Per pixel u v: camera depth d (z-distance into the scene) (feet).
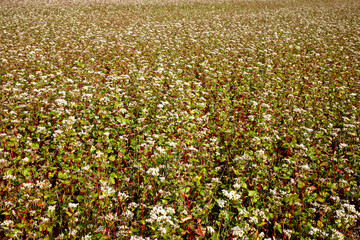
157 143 20.83
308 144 21.26
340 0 143.74
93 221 14.20
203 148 19.92
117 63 42.39
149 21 84.02
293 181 16.39
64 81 30.71
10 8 95.04
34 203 14.34
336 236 12.48
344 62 45.93
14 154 19.51
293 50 53.98
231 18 94.17
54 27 67.41
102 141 20.02
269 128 23.16
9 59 38.83
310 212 14.83
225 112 26.99
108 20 83.46
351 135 23.48
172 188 15.55
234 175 18.54
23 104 25.18
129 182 17.71
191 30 69.87
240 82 37.19
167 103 26.30
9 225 12.42
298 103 30.37
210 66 42.83
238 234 12.12
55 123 22.86
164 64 41.14
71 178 16.29
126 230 12.71
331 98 32.55
